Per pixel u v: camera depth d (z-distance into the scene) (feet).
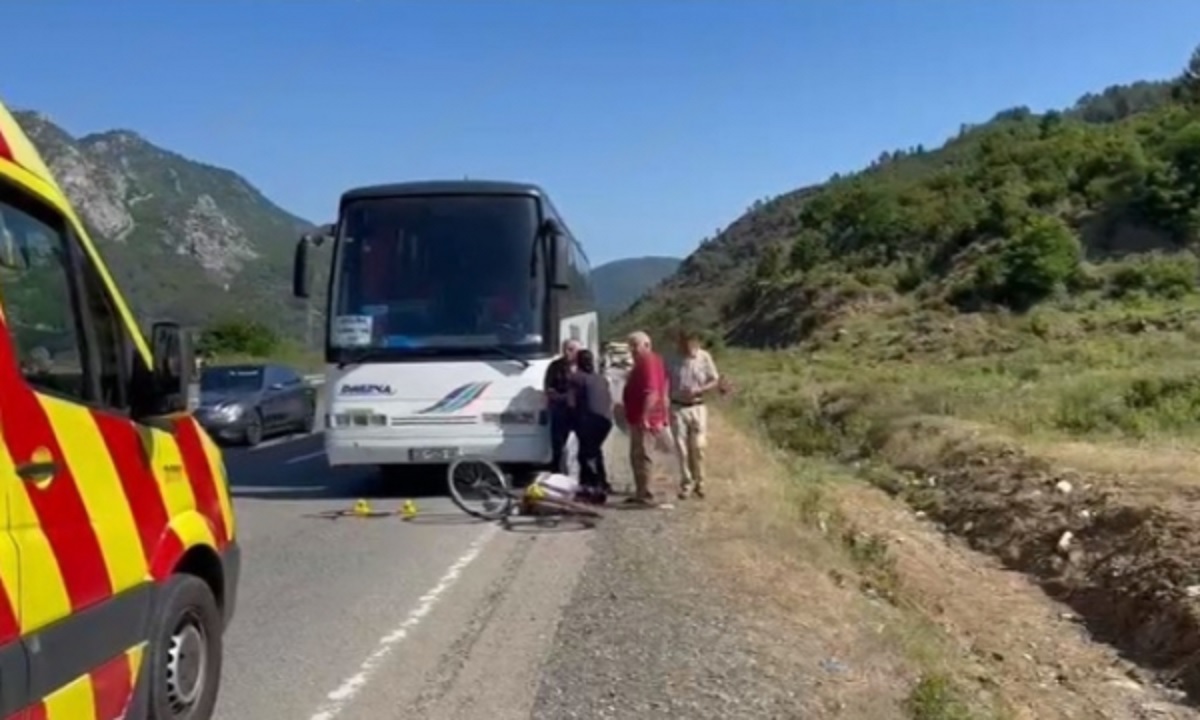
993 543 51.60
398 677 24.35
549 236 47.50
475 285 46.91
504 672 24.66
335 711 22.25
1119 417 73.41
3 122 15.55
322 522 43.50
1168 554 40.22
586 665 25.08
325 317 47.47
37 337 15.06
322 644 26.84
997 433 70.03
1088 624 40.32
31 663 13.70
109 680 15.88
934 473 65.92
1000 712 27.09
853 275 270.46
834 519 49.44
